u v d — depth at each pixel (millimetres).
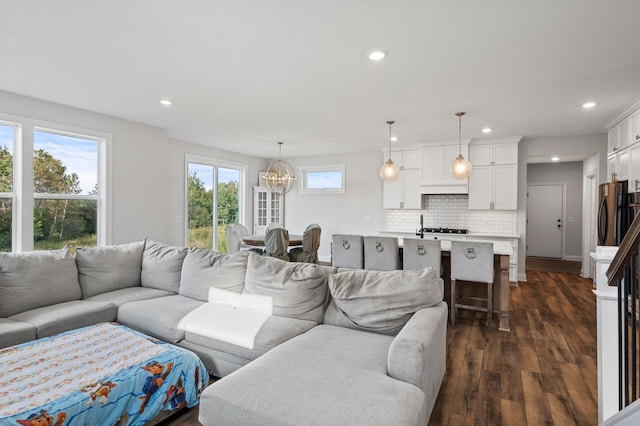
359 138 6035
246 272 3061
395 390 1618
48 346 2232
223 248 7418
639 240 1446
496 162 5961
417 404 1570
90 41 2533
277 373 1749
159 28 2346
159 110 4344
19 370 1920
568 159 6539
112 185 4645
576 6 2047
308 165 8141
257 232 8031
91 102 4016
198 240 6852
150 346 2252
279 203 8422
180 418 2152
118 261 3545
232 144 6695
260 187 8070
